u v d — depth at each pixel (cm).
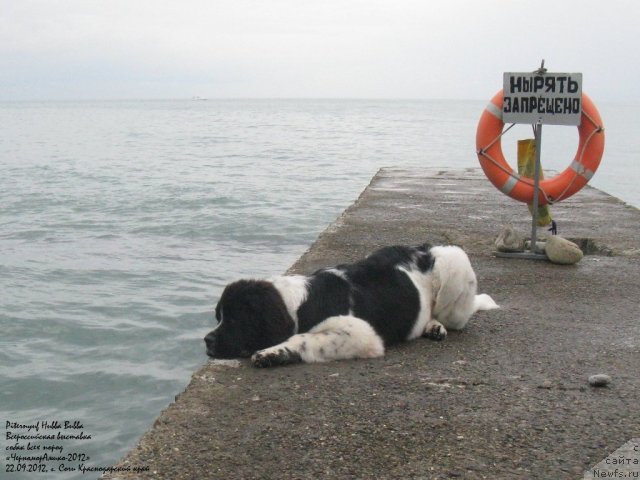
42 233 1061
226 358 540
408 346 559
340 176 1744
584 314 604
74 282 846
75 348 688
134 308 767
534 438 457
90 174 1761
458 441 454
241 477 412
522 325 587
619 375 525
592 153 728
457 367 534
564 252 702
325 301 545
